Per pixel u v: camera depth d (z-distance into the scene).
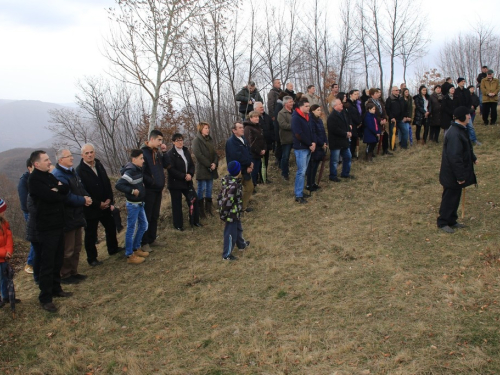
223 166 11.81
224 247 6.04
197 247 6.74
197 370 3.65
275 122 9.66
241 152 7.41
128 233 6.20
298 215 7.59
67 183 5.32
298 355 3.69
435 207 7.03
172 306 4.95
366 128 9.69
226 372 3.59
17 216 28.20
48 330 4.54
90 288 5.60
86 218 6.18
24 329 4.57
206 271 5.79
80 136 34.97
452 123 5.77
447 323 3.88
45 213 4.81
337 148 8.80
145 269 6.11
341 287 4.87
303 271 5.42
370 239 6.15
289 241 6.53
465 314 3.97
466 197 7.20
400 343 3.68
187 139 20.88
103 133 34.28
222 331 4.26
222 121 22.77
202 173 7.74
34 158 4.69
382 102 9.93
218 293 5.11
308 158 8.09
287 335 4.05
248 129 8.44
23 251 9.44
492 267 4.76
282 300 4.77
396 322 4.02
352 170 9.65
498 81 11.83
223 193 5.92
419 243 5.77
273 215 7.73
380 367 3.37
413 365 3.33
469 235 5.75
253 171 8.74
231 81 17.64
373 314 4.21
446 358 3.39
